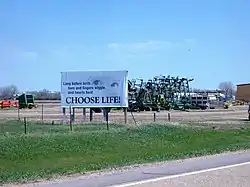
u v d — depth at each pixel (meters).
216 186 11.57
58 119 45.62
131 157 19.19
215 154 20.45
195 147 23.69
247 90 129.38
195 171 14.46
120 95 37.72
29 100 93.62
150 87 80.88
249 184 11.89
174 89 87.06
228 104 103.69
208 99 95.56
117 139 24.83
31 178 13.45
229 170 14.66
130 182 12.38
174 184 11.91
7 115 55.94
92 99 38.22
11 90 160.38
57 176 13.86
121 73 37.69
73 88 38.53
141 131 28.73
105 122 37.81
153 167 15.78
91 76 38.22
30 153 19.23
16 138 22.56
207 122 43.38
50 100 150.62
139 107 77.88
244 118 53.00
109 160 18.19
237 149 22.66
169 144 24.59
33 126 33.00
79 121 40.28
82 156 19.45
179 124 35.69
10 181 13.00
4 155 18.47
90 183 12.39
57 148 20.88
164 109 83.06
